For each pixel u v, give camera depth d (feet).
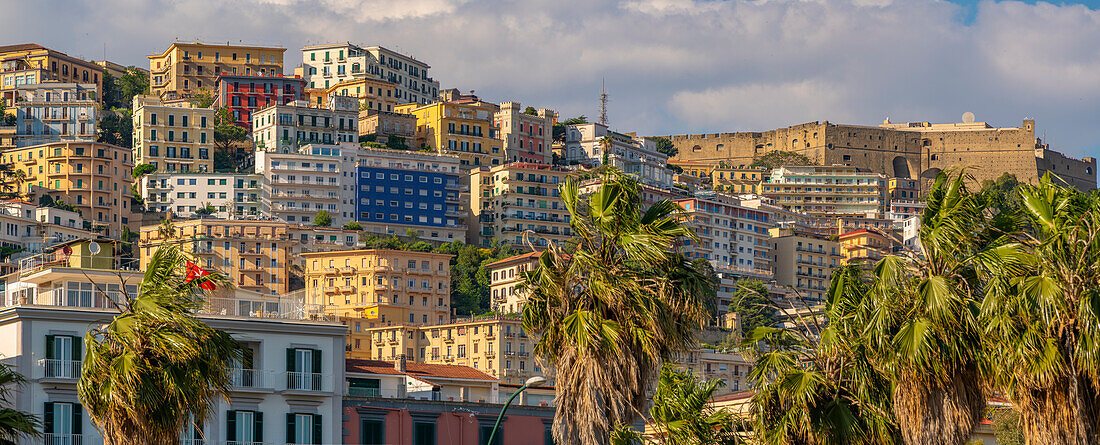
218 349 230.48
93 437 403.34
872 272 217.77
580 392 198.70
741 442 266.98
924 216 212.64
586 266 202.49
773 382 230.68
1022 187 207.72
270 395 428.15
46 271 448.24
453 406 461.37
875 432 218.38
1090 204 199.31
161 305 225.56
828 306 233.55
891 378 208.95
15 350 402.11
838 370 227.40
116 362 219.00
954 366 198.70
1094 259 191.62
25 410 395.14
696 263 210.18
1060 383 187.93
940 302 200.13
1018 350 189.98
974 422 202.18
